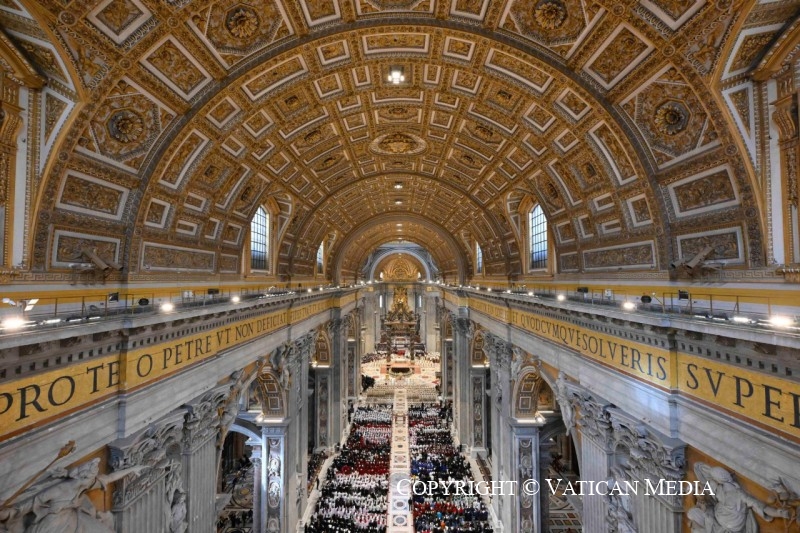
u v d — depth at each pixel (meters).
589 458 11.58
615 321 9.93
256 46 10.63
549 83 11.65
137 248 11.02
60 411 6.95
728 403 6.92
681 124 9.51
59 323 6.96
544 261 19.64
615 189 12.20
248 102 12.19
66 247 9.01
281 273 23.81
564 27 9.84
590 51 9.92
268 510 18.42
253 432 19.00
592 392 11.38
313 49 11.34
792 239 7.54
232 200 15.49
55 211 8.67
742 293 8.29
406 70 13.34
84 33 7.79
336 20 10.69
